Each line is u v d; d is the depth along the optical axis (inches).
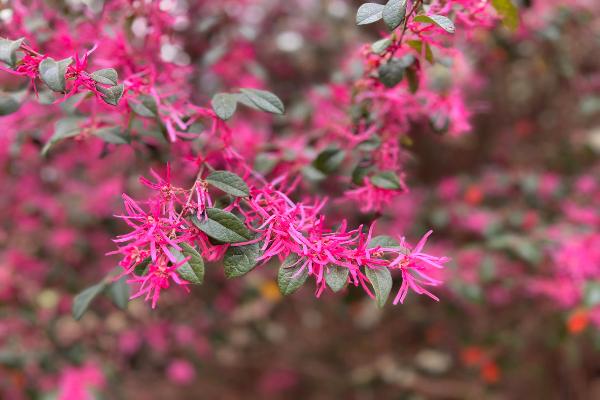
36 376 40.4
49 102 25.3
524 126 56.7
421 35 23.6
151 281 20.4
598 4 44.5
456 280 37.6
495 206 47.6
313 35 51.9
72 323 44.4
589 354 53.9
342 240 21.0
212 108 23.6
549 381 55.3
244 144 29.0
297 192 30.6
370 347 60.3
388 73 24.3
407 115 27.0
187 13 37.3
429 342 57.8
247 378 64.6
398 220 44.6
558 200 45.3
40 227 42.6
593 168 50.3
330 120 30.5
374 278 20.8
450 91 27.3
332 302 57.1
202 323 48.7
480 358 51.0
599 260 35.3
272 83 50.9
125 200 20.7
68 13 28.5
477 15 24.9
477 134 56.9
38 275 42.1
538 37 38.0
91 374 38.7
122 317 45.8
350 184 26.7
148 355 49.3
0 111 25.8
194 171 25.4
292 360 60.7
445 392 54.1
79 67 20.8
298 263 20.9
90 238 43.3
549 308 46.6
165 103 24.4
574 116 55.6
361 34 49.3
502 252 40.7
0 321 39.9
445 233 47.9
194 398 62.2
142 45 28.2
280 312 60.5
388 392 56.3
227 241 20.7
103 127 25.7
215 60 34.9
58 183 42.0
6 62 20.2
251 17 47.6
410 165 48.8
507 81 54.0
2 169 38.1
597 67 51.4
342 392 59.9
